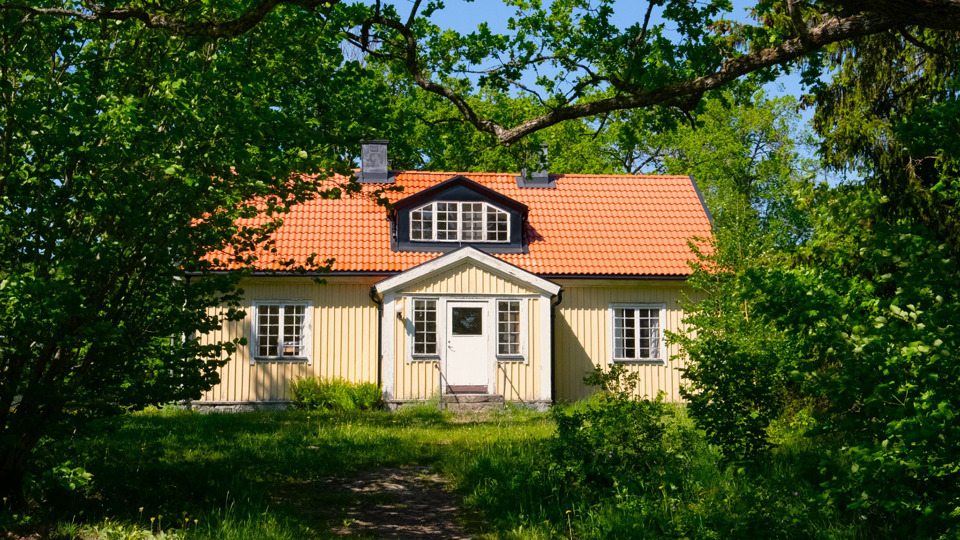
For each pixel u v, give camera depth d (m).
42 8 7.75
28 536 7.12
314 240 21.56
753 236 14.37
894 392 4.84
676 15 8.57
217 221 7.96
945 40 15.24
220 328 8.55
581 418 9.98
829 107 18.12
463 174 24.39
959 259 5.06
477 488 9.66
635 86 8.80
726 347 9.56
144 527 7.60
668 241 22.77
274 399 20.77
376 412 19.22
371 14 9.48
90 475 7.43
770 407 9.31
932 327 4.69
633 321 21.92
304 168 7.87
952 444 4.54
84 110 6.97
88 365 7.84
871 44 17.00
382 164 23.62
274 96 11.49
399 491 10.16
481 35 9.58
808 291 5.25
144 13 7.84
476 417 18.36
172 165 7.02
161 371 8.14
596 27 8.74
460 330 20.70
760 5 8.36
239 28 7.99
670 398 21.59
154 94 7.85
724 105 9.33
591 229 23.02
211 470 10.22
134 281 8.10
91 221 7.79
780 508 7.31
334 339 21.08
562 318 21.72
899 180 16.09
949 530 4.82
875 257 5.05
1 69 7.39
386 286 20.41
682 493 8.58
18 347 7.38
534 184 24.39
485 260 20.70
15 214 7.11
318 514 8.97
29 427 7.44
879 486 5.25
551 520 8.38
